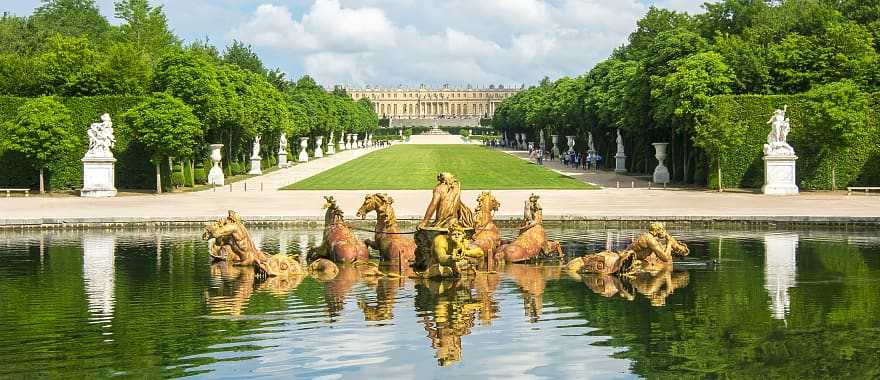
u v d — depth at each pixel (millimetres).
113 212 40188
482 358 14320
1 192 55719
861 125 54250
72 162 57688
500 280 22266
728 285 21047
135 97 59250
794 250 27562
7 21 110375
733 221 35188
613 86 87438
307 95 124438
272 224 36406
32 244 30297
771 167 53844
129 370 13633
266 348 14977
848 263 24547
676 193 54094
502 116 179125
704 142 57344
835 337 15586
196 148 64125
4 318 17453
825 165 56531
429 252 22938
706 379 13148
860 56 61500
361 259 24984
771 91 62125
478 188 58219
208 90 64188
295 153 113250
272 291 20641
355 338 15719
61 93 64188
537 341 15422
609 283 21672
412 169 82750
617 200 47312
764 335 15781
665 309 18203
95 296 19891
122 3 117000
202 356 14469
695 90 59719
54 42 69375
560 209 40719
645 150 79500
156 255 27172
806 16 75562
